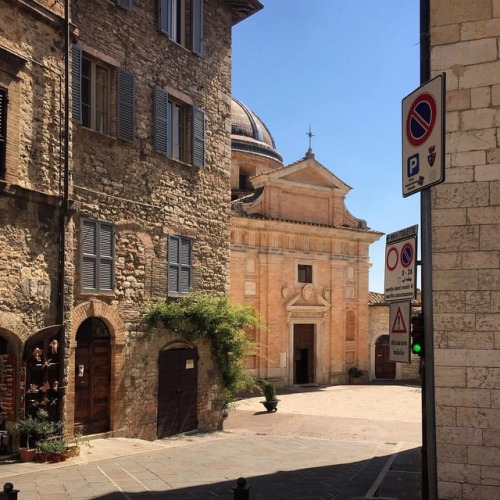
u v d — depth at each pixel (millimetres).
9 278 11266
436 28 8109
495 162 7742
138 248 15125
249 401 28656
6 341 11664
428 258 5711
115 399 14266
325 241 36781
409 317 6367
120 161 14617
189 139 17219
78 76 13297
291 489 9867
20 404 11469
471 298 7727
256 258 34031
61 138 12594
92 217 13703
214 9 18578
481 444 7555
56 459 11281
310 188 36219
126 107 14727
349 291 37875
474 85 7898
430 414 5523
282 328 34406
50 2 12430
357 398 30094
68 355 12641
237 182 39688
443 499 7625
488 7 7906
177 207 16562
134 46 15195
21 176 11594
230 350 17906
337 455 14102
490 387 7574
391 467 12039
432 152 5812
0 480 9727
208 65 18141
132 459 12047
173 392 16328
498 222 7684
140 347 15156
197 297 16797
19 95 11578
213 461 12438
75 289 13211
